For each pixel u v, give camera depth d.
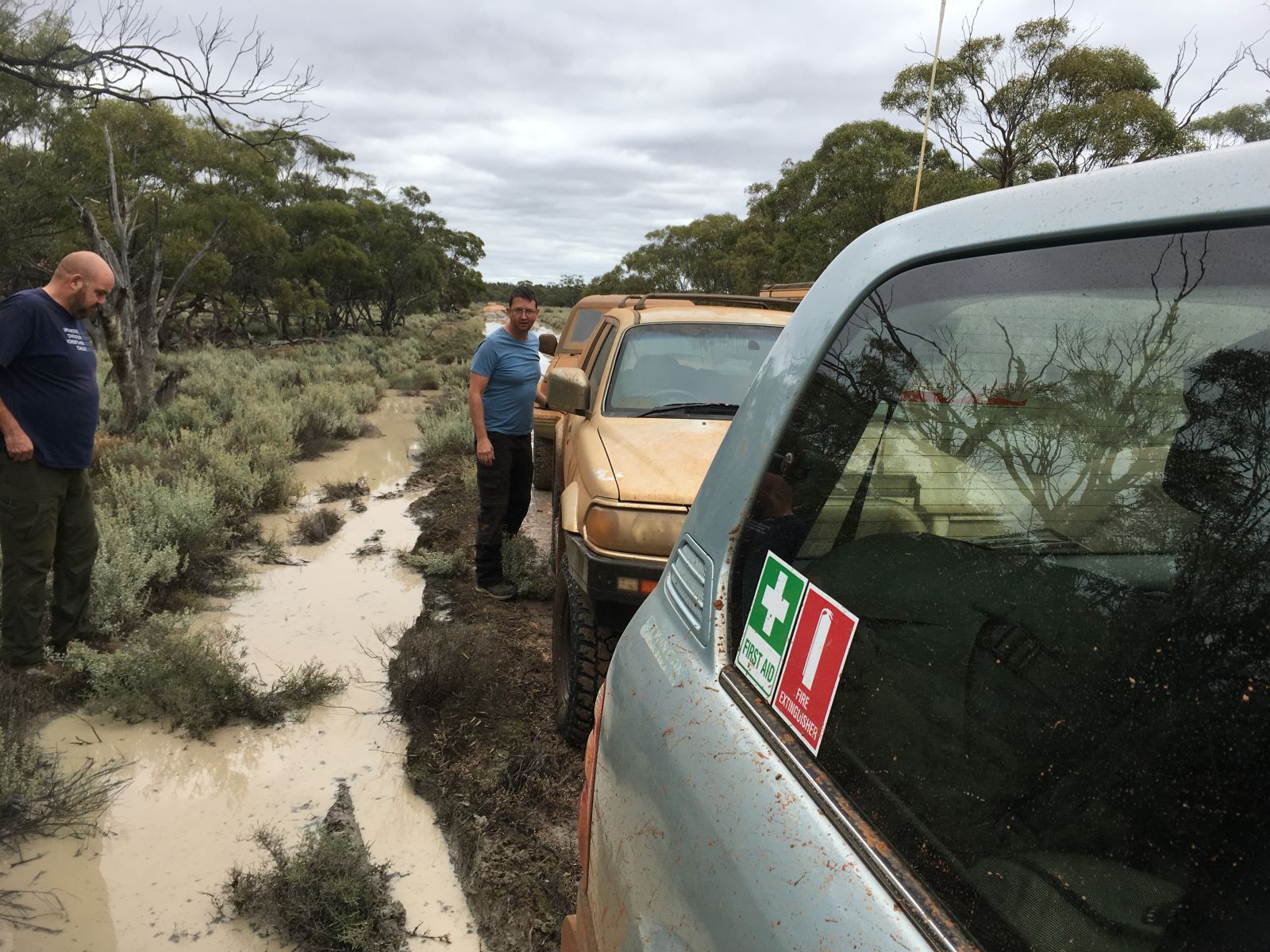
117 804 3.64
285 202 44.44
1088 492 0.86
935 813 0.85
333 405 15.05
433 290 56.28
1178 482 0.79
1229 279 0.77
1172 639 0.73
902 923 0.79
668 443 4.09
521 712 4.38
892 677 0.96
